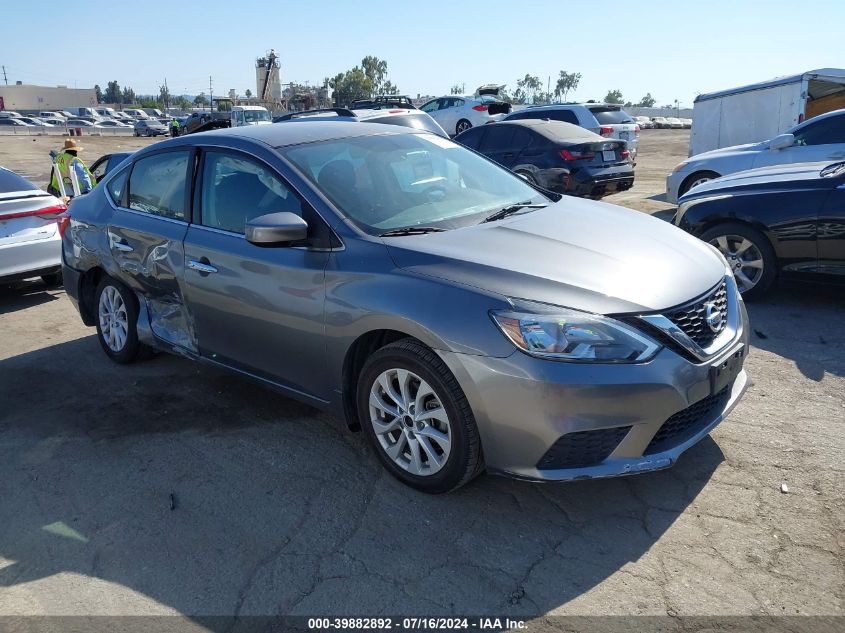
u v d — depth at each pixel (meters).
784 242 5.64
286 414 4.23
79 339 5.84
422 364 3.06
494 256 3.17
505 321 2.86
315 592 2.70
